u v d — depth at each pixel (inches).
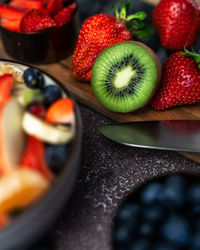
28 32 17.5
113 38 17.1
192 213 14.4
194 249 13.9
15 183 12.5
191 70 16.4
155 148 15.2
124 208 14.5
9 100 13.5
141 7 19.8
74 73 17.5
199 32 18.8
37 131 13.1
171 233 14.0
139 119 16.7
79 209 14.8
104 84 16.9
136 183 15.3
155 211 14.3
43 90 14.1
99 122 16.8
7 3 18.8
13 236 12.6
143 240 13.9
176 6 18.2
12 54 18.3
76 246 14.2
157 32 19.2
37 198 12.7
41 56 18.0
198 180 15.3
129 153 15.9
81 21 19.4
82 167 15.5
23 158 13.0
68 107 13.6
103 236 14.4
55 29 17.5
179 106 17.0
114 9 19.9
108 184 15.2
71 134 13.4
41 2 18.4
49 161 13.1
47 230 13.7
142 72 16.5
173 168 15.6
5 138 12.7
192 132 15.6
